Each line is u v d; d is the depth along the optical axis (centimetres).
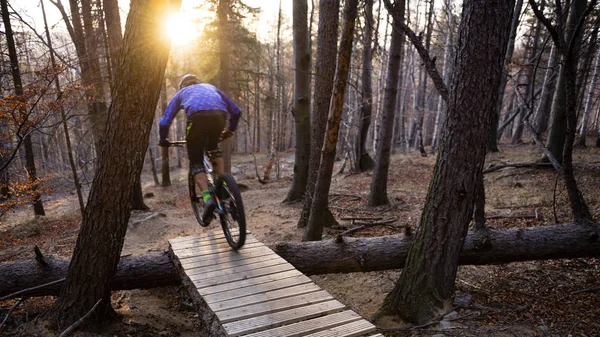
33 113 772
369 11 1224
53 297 546
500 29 394
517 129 2302
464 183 422
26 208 1549
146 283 509
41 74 738
